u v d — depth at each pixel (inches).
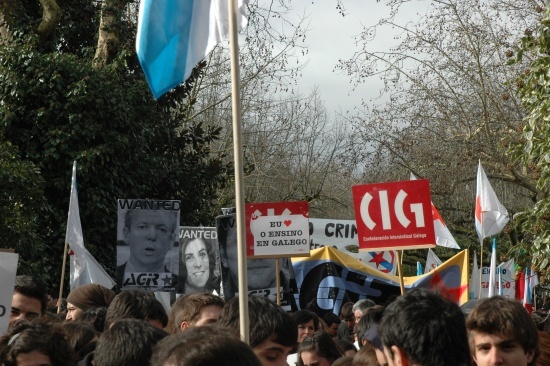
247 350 90.3
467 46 902.4
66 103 753.6
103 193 772.0
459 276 459.5
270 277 422.3
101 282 449.7
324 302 488.4
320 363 237.3
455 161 933.2
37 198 631.8
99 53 817.5
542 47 413.7
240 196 189.6
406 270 1194.0
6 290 252.4
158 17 231.6
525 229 433.4
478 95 934.4
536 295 886.4
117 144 767.1
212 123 1220.5
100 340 167.2
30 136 759.7
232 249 410.6
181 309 209.9
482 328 166.9
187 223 896.9
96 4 901.8
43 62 756.6
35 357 175.9
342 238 650.8
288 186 1369.3
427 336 123.8
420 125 952.9
